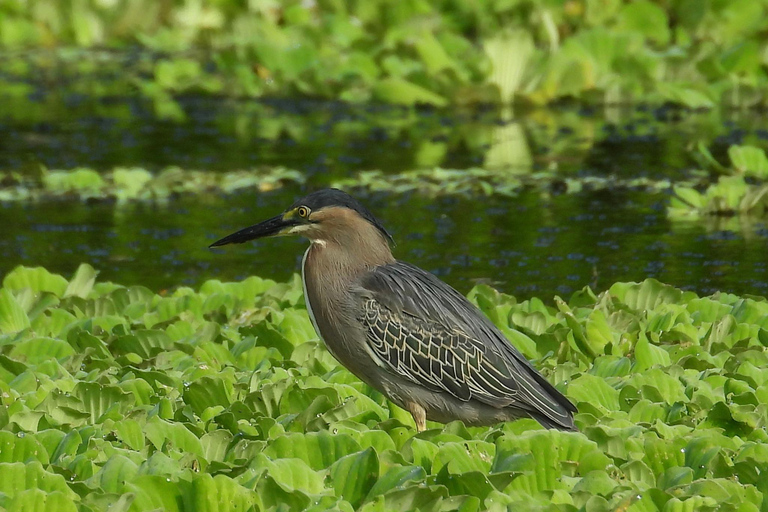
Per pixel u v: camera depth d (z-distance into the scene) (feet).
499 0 90.74
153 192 60.03
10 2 100.63
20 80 88.84
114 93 84.89
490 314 35.78
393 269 29.81
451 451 24.09
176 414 28.48
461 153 67.15
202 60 93.09
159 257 50.57
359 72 83.61
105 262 49.85
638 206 56.85
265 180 60.59
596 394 29.22
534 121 75.15
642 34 84.28
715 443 24.82
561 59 78.84
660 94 78.07
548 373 31.24
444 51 82.69
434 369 28.81
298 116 78.28
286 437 24.77
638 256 49.19
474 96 79.51
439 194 59.21
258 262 50.24
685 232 52.70
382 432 25.50
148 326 37.19
